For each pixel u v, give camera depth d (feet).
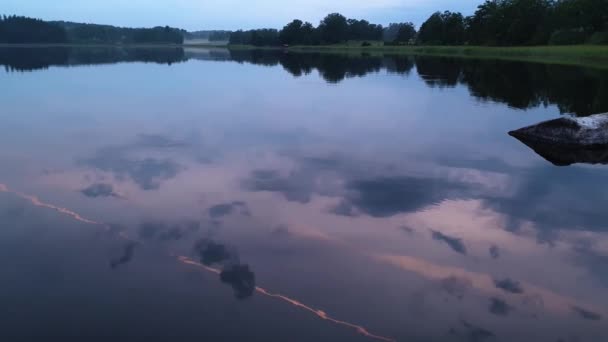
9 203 28.09
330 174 35.19
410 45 386.73
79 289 19.11
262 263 21.61
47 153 39.86
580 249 23.45
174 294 18.90
